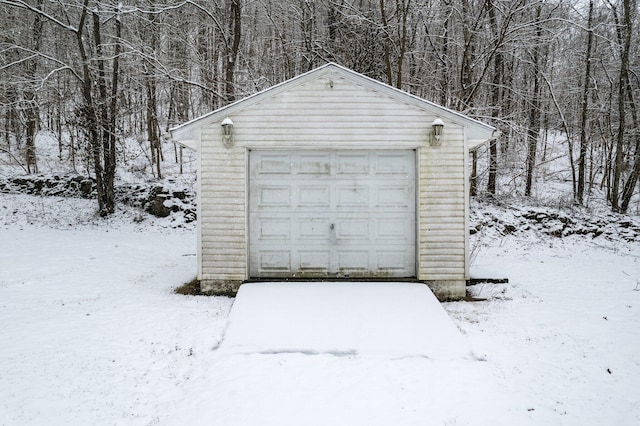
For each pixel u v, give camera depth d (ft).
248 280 27.94
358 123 27.61
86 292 28.53
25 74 58.13
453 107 61.67
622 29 61.31
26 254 40.42
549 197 63.98
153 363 18.07
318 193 28.22
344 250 28.32
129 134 86.02
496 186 67.82
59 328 21.76
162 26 61.67
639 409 14.94
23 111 71.15
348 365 17.87
